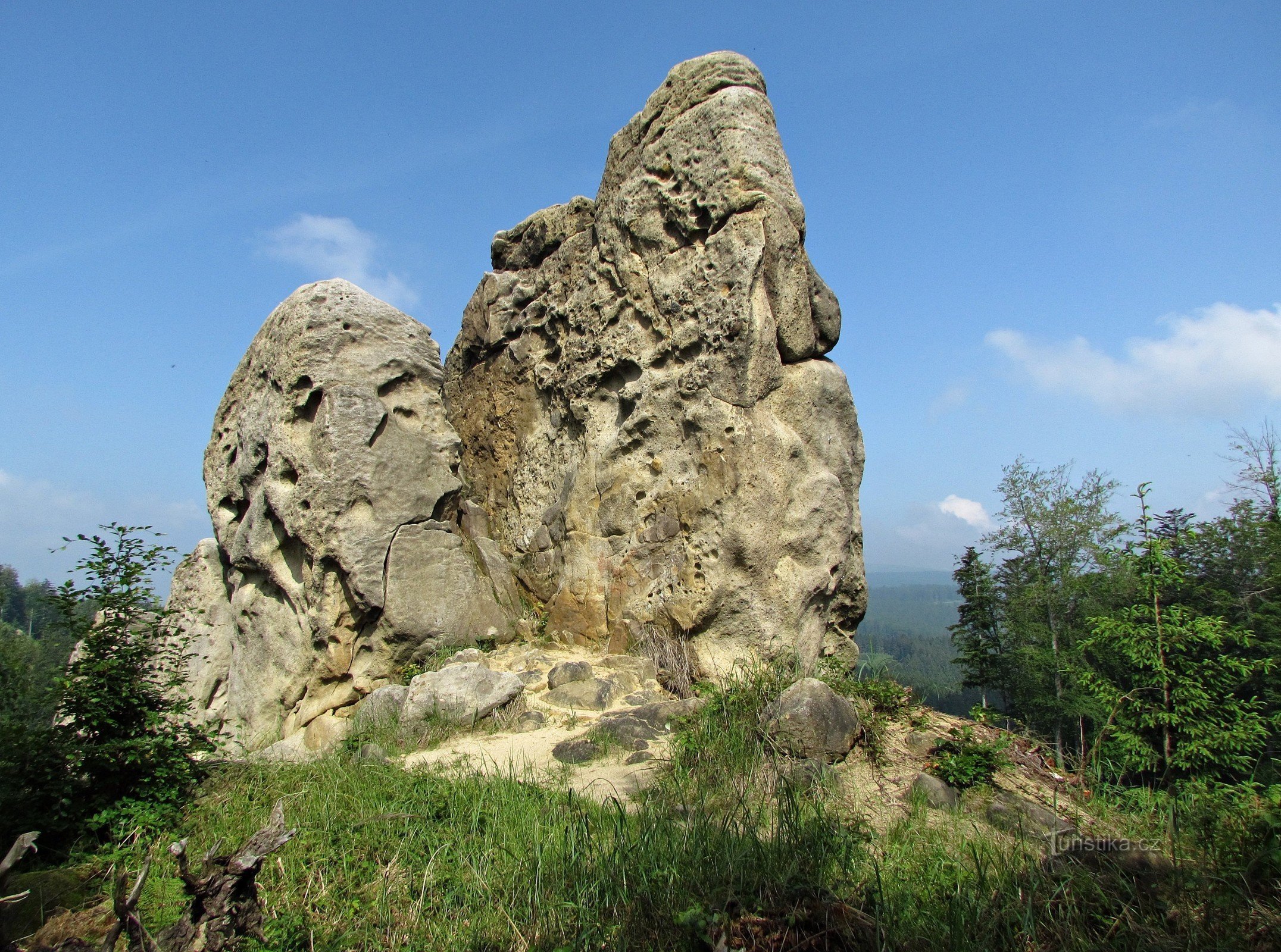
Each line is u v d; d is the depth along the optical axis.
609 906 4.09
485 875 4.41
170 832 5.27
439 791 5.35
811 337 8.47
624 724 6.78
